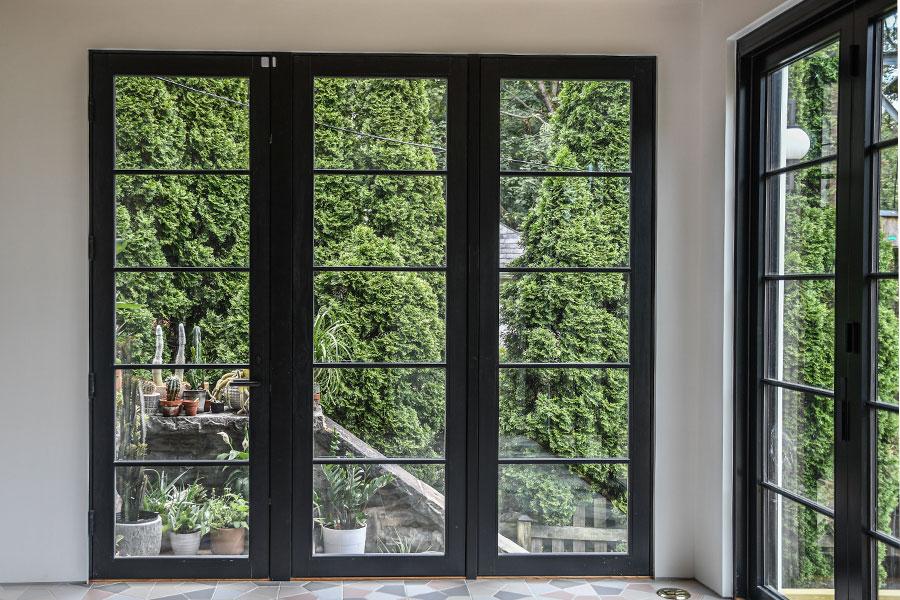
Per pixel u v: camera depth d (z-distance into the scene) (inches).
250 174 145.9
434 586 144.1
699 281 149.1
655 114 149.1
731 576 139.4
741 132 137.9
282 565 146.6
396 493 148.1
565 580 148.2
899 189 92.6
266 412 146.3
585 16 148.3
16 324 143.3
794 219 126.3
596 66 148.3
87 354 144.3
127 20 143.9
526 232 148.6
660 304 149.6
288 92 145.7
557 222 148.9
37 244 143.5
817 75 119.8
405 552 148.1
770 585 133.2
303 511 146.9
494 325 148.3
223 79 145.6
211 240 145.9
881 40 106.2
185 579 145.9
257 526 146.6
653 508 150.1
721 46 140.5
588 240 149.4
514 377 148.9
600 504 150.0
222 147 145.8
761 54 134.0
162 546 146.2
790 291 127.3
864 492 108.0
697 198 149.6
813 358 121.0
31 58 142.9
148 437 145.6
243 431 146.6
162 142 145.3
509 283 148.7
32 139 143.1
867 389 108.1
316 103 146.5
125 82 144.7
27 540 143.9
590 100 148.9
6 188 142.8
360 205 147.4
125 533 145.4
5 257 142.9
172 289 145.6
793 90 126.5
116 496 145.3
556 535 149.4
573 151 148.9
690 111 149.5
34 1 142.8
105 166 144.3
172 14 144.4
